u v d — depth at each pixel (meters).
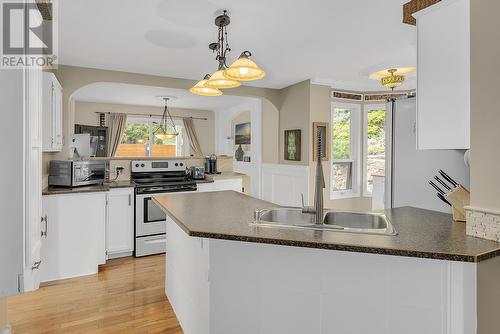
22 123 1.00
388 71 3.79
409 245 1.26
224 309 1.59
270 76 4.17
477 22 1.37
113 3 2.17
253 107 5.46
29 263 1.04
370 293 1.36
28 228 1.03
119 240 3.62
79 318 2.33
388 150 2.79
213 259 1.60
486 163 1.35
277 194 4.90
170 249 2.58
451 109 1.55
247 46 3.02
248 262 1.54
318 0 2.13
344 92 4.83
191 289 1.96
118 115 6.70
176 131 7.38
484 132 1.36
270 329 1.51
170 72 3.94
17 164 0.99
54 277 3.04
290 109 4.69
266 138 5.20
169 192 3.95
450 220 1.74
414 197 2.55
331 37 2.79
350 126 5.07
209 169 5.04
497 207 1.31
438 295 1.26
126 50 3.13
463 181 2.22
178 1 2.15
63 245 3.08
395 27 2.57
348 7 2.23
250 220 1.75
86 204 3.20
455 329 1.24
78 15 2.35
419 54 1.70
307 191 4.31
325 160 4.49
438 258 1.17
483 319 1.28
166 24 2.51
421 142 1.70
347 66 3.69
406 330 1.31
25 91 1.01
